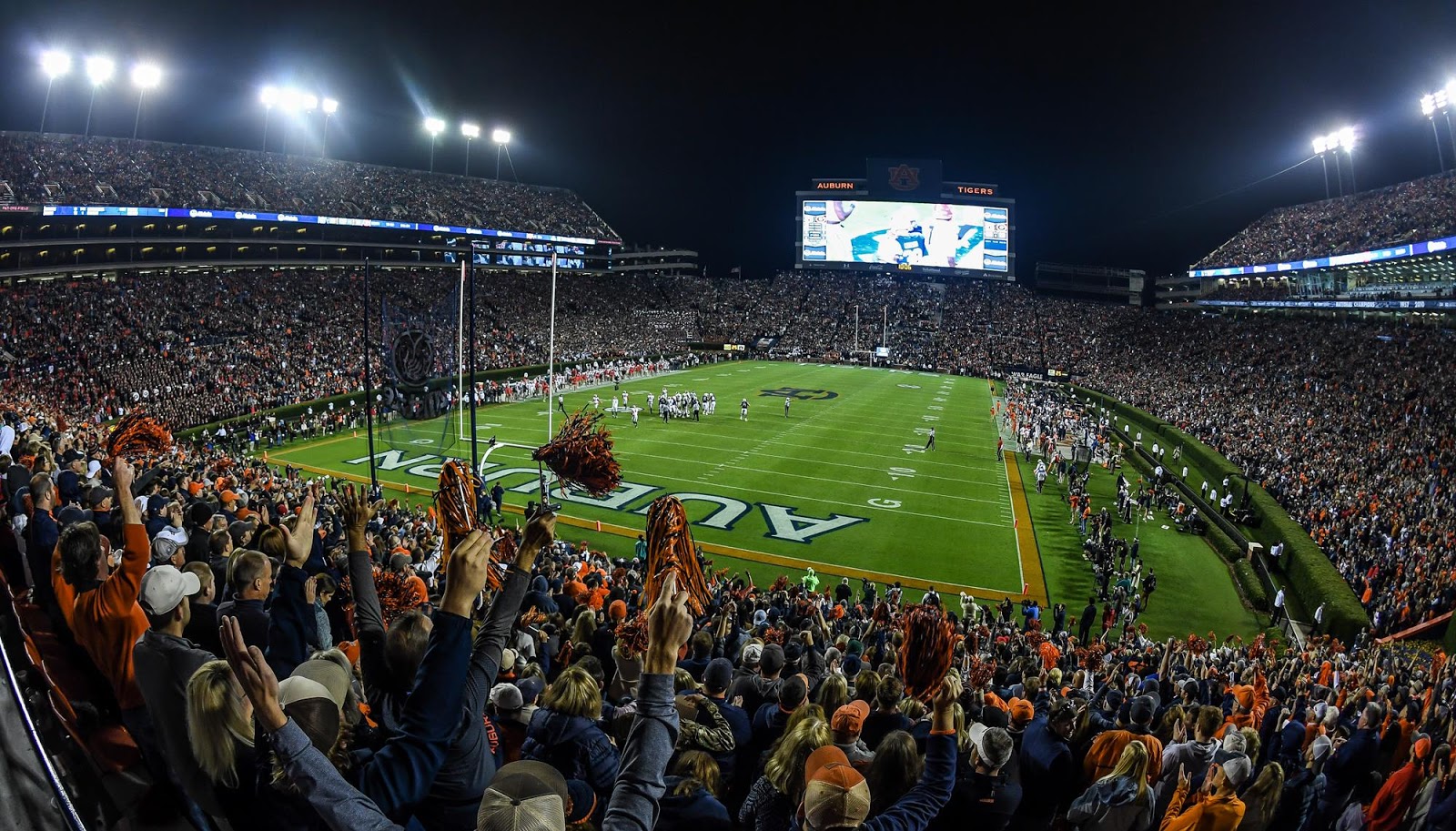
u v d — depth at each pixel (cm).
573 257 10862
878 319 9938
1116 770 466
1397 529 2480
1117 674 1289
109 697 475
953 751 382
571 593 1316
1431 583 2136
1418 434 3394
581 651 792
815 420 5056
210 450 3359
